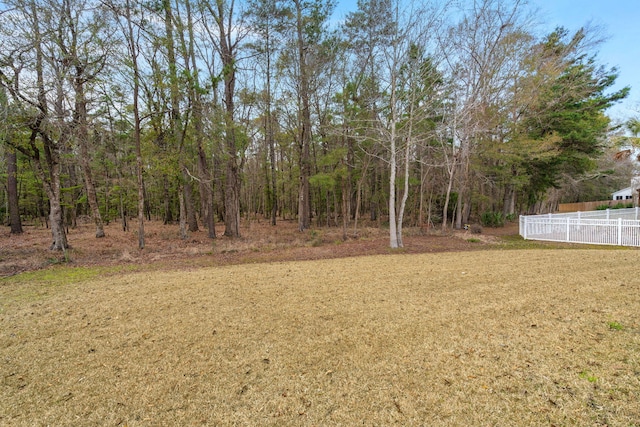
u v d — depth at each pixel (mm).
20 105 8516
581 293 4891
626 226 10641
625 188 31391
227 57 14719
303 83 15766
